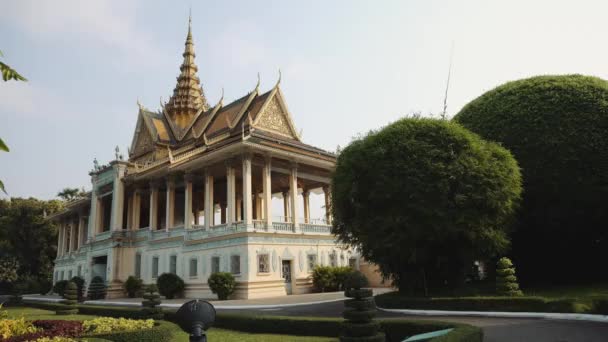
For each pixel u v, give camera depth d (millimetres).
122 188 41938
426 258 17812
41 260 64250
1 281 60656
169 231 36594
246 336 13398
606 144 18406
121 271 39500
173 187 38031
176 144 47438
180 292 32500
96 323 13531
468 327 9859
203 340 6820
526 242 20859
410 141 17750
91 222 45031
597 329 11555
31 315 22594
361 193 18359
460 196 16531
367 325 9664
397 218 16875
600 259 20078
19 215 61875
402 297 18000
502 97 21828
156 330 12867
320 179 39531
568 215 19000
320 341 11914
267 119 38781
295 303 22594
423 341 9445
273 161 34281
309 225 34156
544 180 19172
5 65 4730
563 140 18953
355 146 19641
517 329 11984
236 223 30266
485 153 17609
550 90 20297
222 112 44344
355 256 38469
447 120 19375
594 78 20594
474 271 23094
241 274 28516
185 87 53781
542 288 19094
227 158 32062
